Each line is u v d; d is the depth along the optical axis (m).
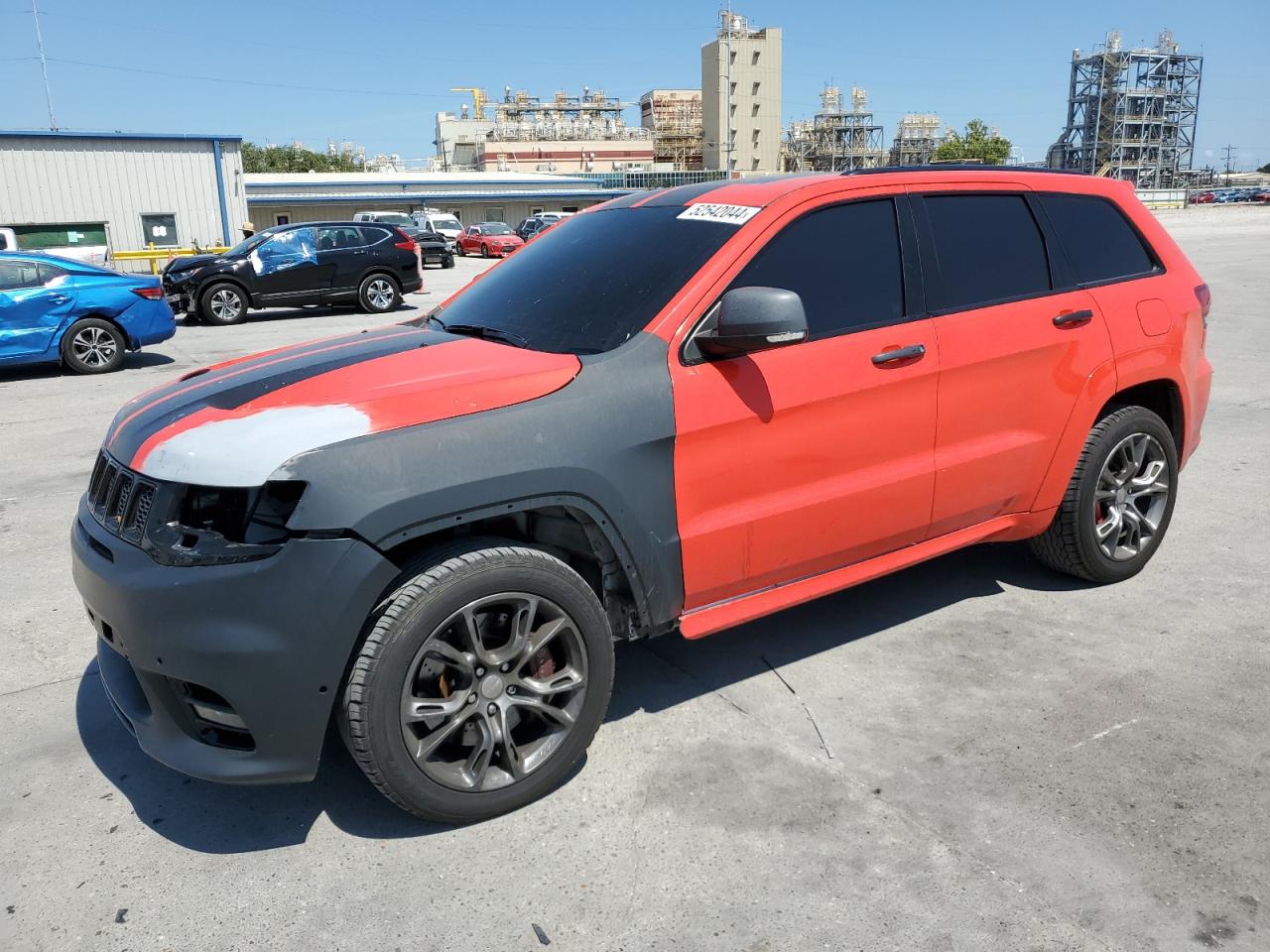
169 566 2.46
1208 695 3.33
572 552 3.09
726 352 2.97
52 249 23.62
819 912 2.36
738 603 3.23
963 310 3.56
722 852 2.59
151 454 2.62
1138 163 123.81
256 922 2.38
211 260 16.44
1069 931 2.27
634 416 2.84
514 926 2.35
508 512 2.65
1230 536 4.89
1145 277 4.20
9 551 5.11
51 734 3.30
